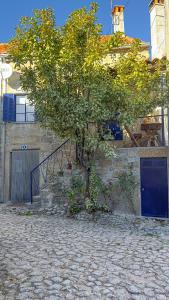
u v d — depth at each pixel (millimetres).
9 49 9789
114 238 7102
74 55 8898
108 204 10359
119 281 4516
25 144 13266
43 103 9289
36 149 13289
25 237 6996
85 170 10219
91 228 8258
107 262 5332
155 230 8195
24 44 9305
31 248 6090
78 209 10258
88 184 10172
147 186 10078
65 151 12180
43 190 11211
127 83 9523
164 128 10984
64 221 9234
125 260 5461
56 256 5602
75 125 9047
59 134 9898
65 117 9062
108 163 10586
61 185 11258
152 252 5977
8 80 13688
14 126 13422
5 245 6281
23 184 13273
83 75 8969
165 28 11719
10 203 12852
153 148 10047
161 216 9867
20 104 13727
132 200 10102
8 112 13414
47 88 9141
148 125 10742
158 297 4043
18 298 3930
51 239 6867
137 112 9430
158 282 4508
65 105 8945
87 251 5969
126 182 10094
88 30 9219
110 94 9078
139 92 9414
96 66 9102
